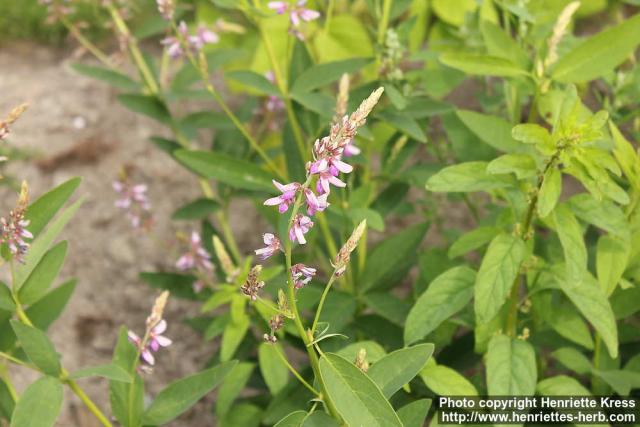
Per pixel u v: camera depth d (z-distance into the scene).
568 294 0.57
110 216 0.95
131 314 0.86
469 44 0.74
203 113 0.77
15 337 0.59
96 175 0.99
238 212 0.96
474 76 0.80
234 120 0.70
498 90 0.77
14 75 1.13
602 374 0.62
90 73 0.75
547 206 0.53
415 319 0.58
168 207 0.96
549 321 0.62
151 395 0.79
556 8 0.72
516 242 0.56
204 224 0.77
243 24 1.00
